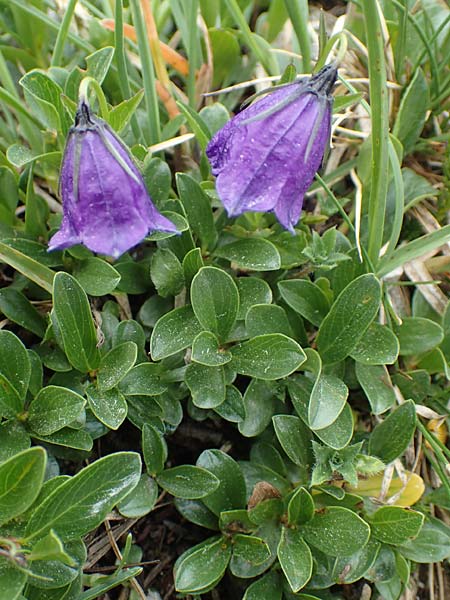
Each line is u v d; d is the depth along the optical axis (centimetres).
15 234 17
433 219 20
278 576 16
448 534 17
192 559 15
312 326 18
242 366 16
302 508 15
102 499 12
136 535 17
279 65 22
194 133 19
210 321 16
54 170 18
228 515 15
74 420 14
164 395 16
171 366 16
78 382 16
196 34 20
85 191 13
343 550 15
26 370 14
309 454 16
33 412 14
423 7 22
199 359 15
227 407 16
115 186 13
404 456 18
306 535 15
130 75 21
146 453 15
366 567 15
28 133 19
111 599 16
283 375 15
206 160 18
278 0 21
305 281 17
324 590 16
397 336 18
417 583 18
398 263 17
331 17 23
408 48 22
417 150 21
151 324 17
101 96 15
